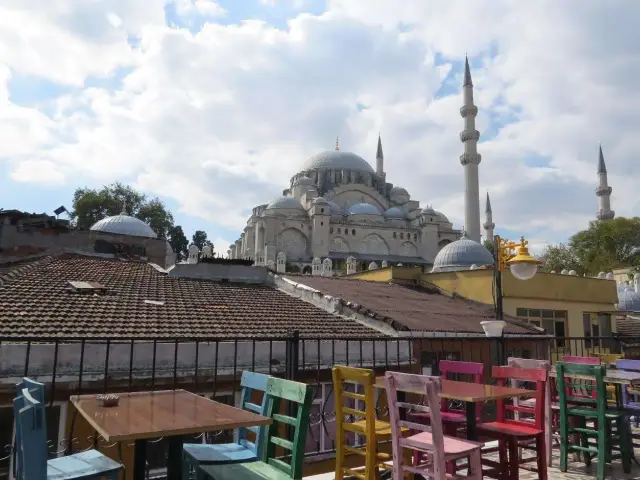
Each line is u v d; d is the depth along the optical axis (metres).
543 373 5.85
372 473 4.98
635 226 65.06
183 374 10.74
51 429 9.30
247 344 11.75
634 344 20.80
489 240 97.25
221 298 16.53
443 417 6.06
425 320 17.61
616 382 6.75
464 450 4.70
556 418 8.20
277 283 20.14
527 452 8.20
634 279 48.34
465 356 16.42
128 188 63.28
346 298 18.95
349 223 79.88
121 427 3.65
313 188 83.88
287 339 7.24
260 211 86.94
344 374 5.45
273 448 4.73
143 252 26.67
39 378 9.34
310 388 4.33
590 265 65.00
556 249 71.12
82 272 17.03
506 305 22.62
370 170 93.88
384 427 5.68
